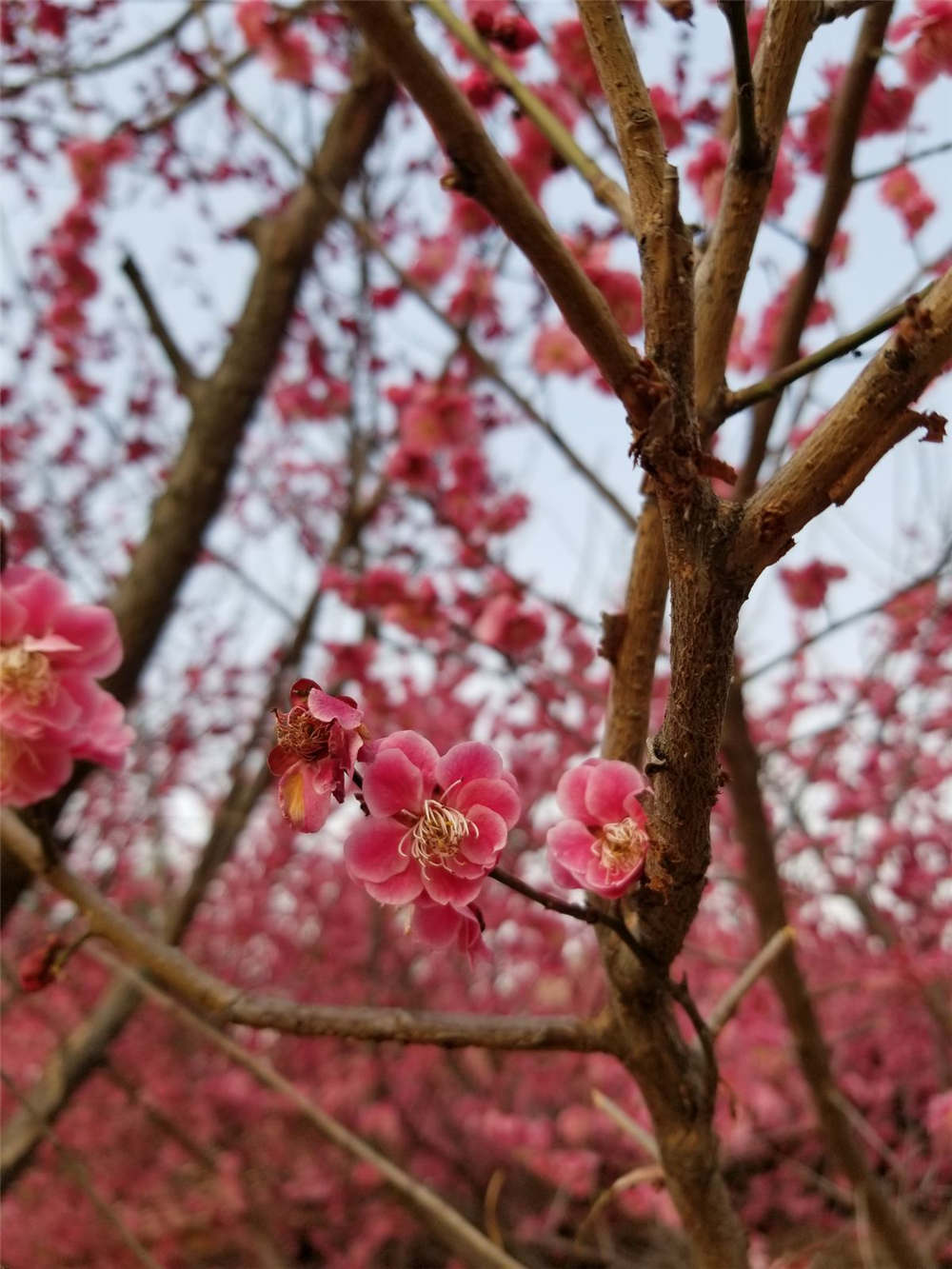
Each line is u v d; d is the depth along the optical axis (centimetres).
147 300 311
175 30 362
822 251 201
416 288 235
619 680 125
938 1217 422
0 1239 473
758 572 83
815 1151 480
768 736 471
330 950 550
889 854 461
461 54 243
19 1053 500
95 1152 531
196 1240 525
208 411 313
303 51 305
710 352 118
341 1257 517
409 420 339
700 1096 119
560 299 83
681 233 84
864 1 113
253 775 388
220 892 594
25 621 127
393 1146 505
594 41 100
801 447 82
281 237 327
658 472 82
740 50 104
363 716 86
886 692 425
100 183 384
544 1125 473
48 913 485
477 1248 162
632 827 98
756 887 241
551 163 225
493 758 96
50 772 130
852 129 190
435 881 94
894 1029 477
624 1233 520
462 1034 125
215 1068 549
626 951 115
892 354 77
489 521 367
